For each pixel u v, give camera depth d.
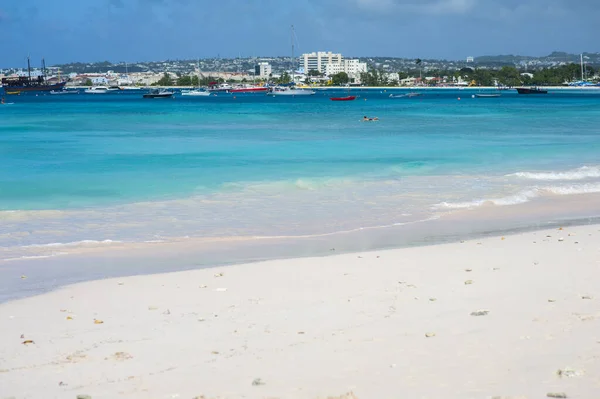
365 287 12.73
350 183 27.98
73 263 15.84
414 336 9.51
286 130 57.41
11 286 13.62
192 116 80.62
